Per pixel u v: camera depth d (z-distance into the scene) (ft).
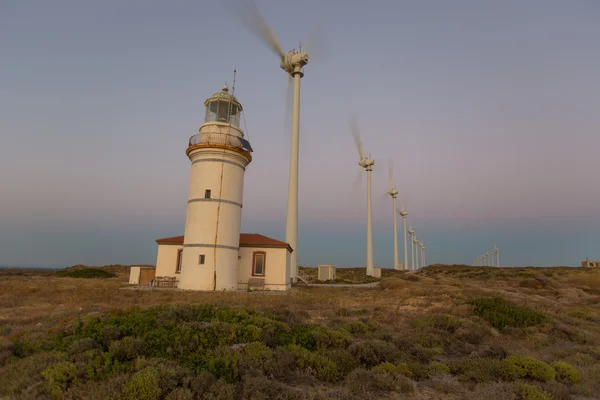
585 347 44.04
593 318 68.74
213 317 45.03
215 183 103.60
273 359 30.96
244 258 117.39
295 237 154.81
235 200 106.63
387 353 35.24
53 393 23.32
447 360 36.70
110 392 23.15
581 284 163.22
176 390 23.20
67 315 52.85
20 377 25.80
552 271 237.66
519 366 32.58
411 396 27.32
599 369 34.91
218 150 104.47
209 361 28.76
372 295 101.86
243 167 111.65
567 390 28.81
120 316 42.42
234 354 30.35
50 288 90.79
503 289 134.41
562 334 51.19
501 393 27.07
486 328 52.29
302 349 34.60
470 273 244.63
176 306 51.31
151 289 98.43
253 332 36.88
